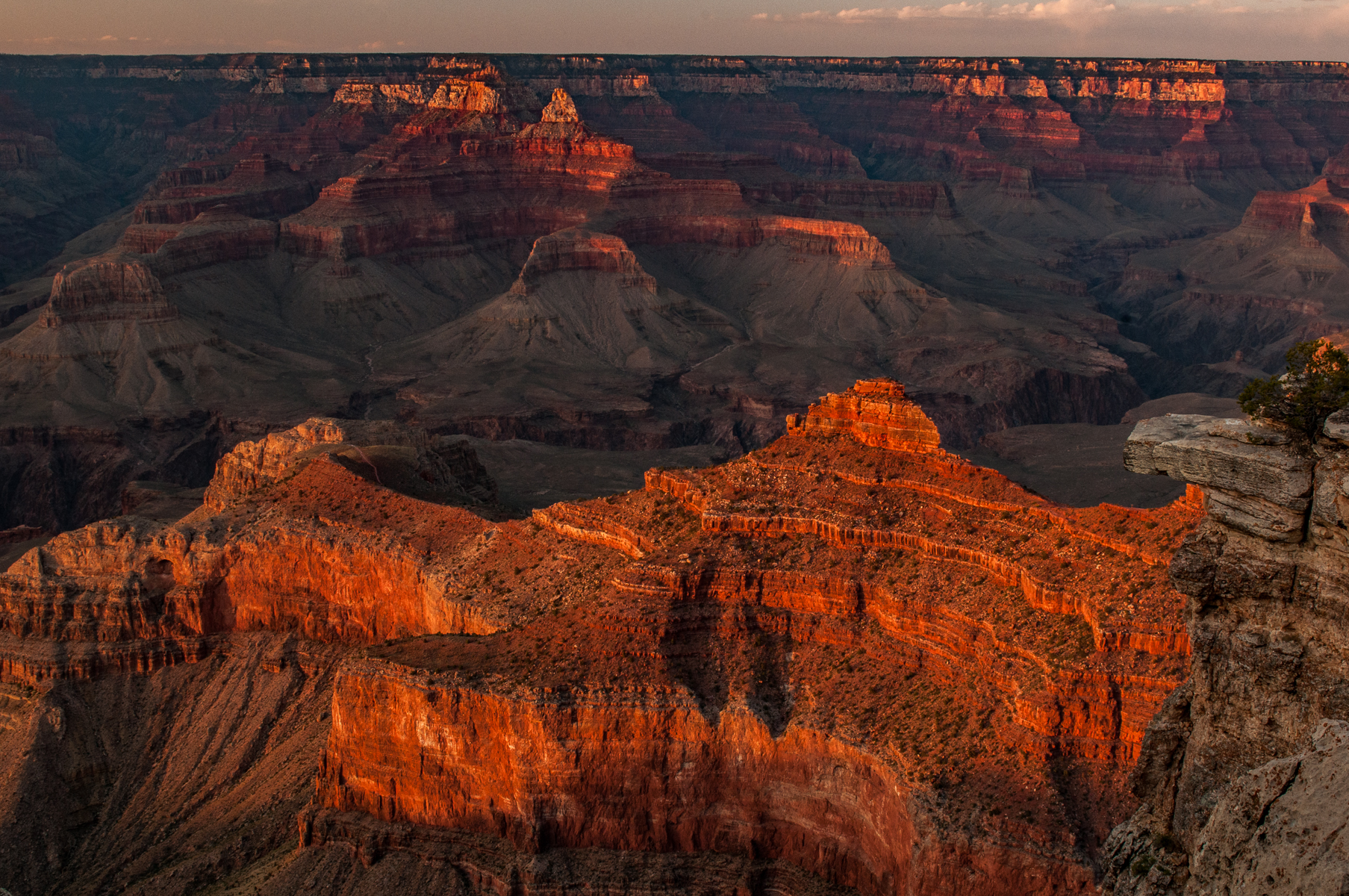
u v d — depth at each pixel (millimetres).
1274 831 31484
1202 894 33438
